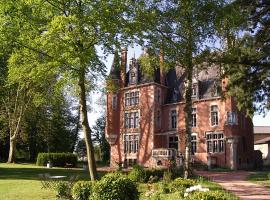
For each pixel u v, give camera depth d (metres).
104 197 12.29
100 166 53.28
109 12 19.36
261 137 74.06
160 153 46.16
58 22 19.00
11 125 48.97
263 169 44.84
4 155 62.12
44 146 65.62
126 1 20.08
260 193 19.39
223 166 44.69
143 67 27.00
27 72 22.22
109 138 53.19
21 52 21.28
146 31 21.05
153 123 49.62
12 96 48.03
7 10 20.19
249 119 48.56
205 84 48.84
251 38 25.39
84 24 19.64
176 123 49.94
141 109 51.12
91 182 13.72
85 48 20.41
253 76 25.78
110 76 24.81
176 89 51.44
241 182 25.86
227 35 23.20
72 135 72.50
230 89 26.80
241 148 45.69
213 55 24.84
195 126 48.22
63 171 34.94
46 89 34.53
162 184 17.53
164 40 21.84
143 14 20.62
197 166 45.00
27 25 20.62
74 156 45.22
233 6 22.42
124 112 52.69
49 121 60.91
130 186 12.58
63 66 21.38
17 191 19.83
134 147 51.12
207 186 19.52
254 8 24.94
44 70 21.12
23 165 43.50
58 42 19.94
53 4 20.61
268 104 26.27
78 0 20.02
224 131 45.06
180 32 22.42
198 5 21.50
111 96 53.97
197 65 24.92
